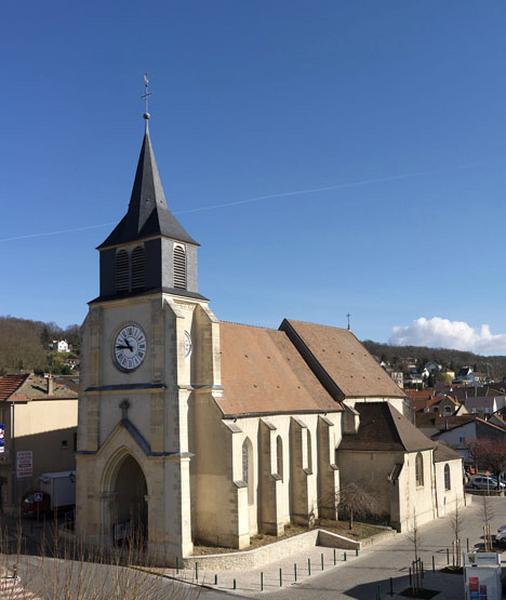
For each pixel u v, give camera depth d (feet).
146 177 148.87
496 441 278.46
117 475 142.51
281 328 196.85
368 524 161.68
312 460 166.91
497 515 182.80
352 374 197.88
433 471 180.55
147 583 74.64
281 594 112.37
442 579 121.80
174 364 133.49
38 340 491.31
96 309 146.92
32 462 185.57
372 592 114.21
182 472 129.29
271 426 150.51
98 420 143.43
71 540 142.41
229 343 162.40
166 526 128.98
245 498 135.33
